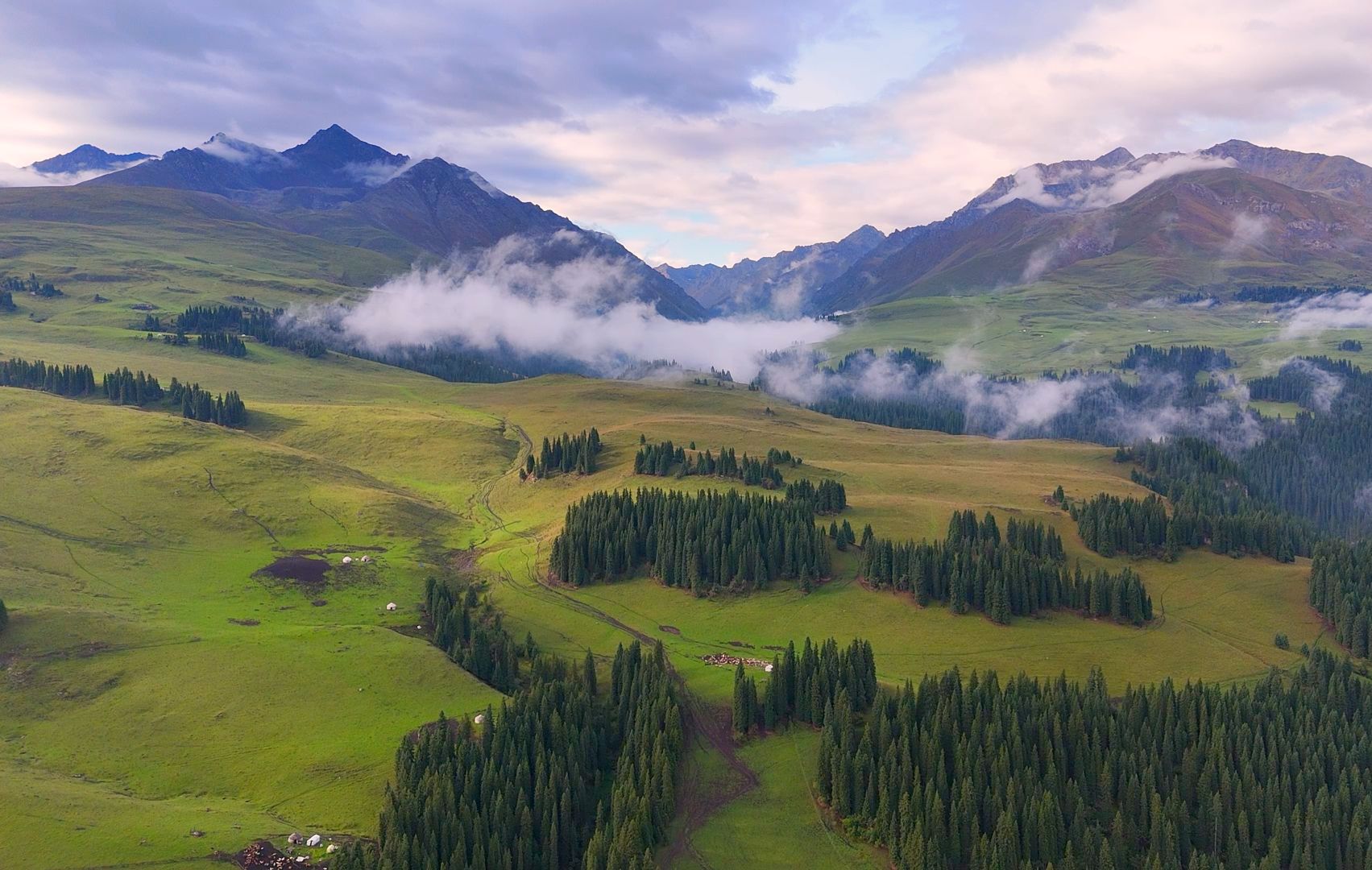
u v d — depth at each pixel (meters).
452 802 134.88
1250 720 165.25
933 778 147.38
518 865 132.38
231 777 146.25
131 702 163.00
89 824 128.50
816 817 149.62
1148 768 150.12
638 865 131.88
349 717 162.38
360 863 124.50
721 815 149.25
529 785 144.00
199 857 125.12
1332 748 157.88
